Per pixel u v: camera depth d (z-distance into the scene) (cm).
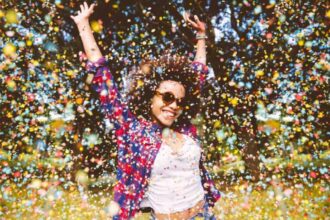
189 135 195
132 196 180
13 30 710
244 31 958
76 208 524
